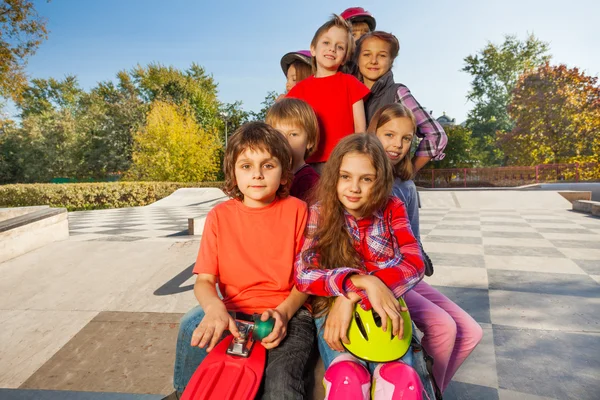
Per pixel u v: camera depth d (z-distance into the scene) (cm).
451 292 358
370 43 209
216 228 135
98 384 214
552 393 204
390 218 137
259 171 126
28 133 3453
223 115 3388
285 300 124
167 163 2275
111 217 1073
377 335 111
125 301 339
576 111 2117
